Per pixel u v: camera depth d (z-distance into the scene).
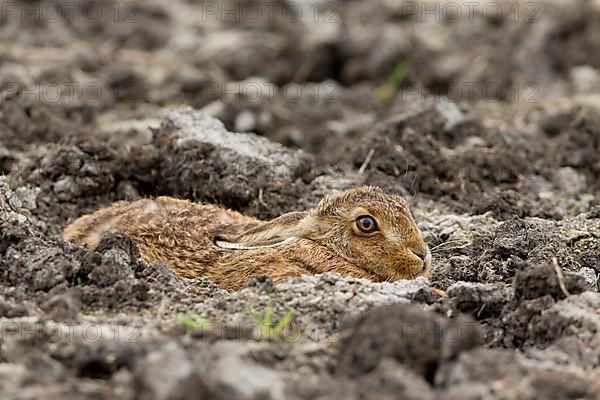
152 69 18.95
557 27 21.47
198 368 7.11
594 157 15.36
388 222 10.94
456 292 9.32
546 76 20.66
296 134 16.67
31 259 9.77
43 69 17.62
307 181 13.59
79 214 12.80
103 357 7.69
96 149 13.17
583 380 7.36
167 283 9.67
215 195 13.05
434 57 20.94
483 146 14.83
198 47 20.70
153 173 13.38
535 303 8.70
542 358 8.13
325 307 9.05
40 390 7.31
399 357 7.50
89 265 9.75
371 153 14.16
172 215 11.30
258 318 8.73
